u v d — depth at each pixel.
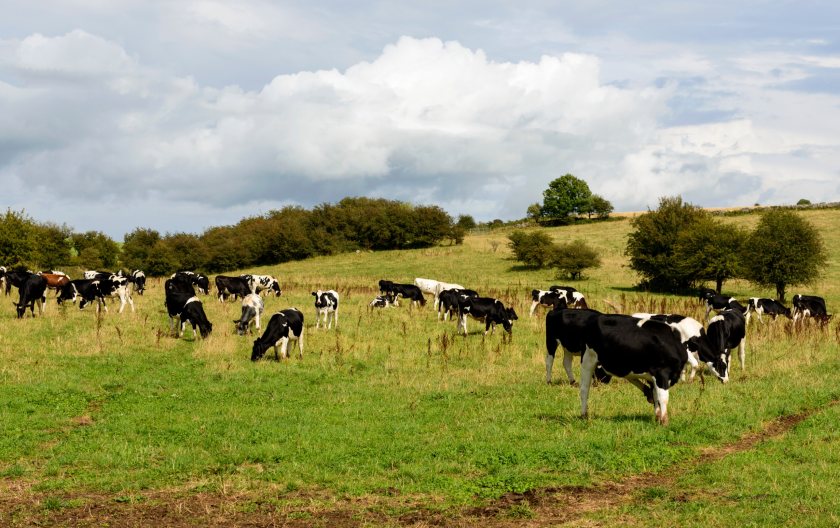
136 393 16.72
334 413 14.98
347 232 88.00
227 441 12.71
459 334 26.77
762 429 13.04
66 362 19.61
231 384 17.70
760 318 34.78
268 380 18.39
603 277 60.72
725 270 49.44
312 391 17.28
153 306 32.31
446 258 76.06
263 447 12.28
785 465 10.66
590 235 89.88
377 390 17.36
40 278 27.78
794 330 25.22
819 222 82.62
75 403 15.61
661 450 11.64
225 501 9.93
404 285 37.84
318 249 85.62
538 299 34.38
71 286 31.64
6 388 16.42
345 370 19.77
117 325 25.80
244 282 37.12
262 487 10.48
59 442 12.80
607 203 120.94
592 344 13.81
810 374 17.94
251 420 14.27
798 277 47.06
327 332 26.42
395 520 9.13
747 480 10.09
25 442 12.65
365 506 9.66
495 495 9.94
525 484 10.27
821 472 10.20
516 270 66.06
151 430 13.58
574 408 14.80
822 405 14.66
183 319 24.47
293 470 11.13
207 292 41.34
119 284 29.91
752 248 48.81
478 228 106.38
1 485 10.59
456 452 11.87
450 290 30.80
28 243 53.97
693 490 9.91
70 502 9.78
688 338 15.83
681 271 50.91
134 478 10.83
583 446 11.80
